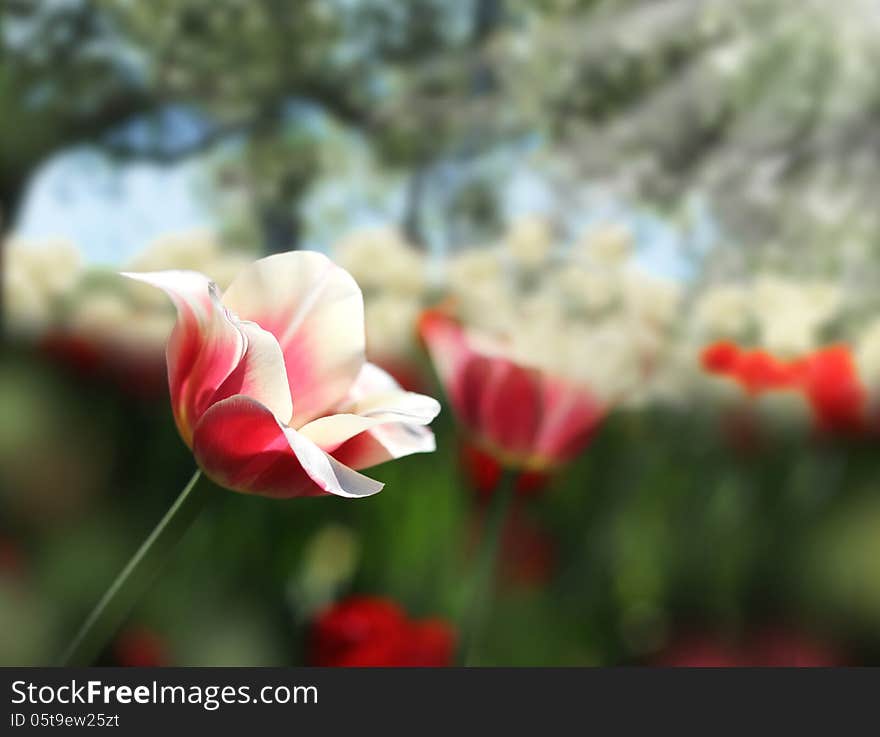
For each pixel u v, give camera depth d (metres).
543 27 7.78
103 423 1.62
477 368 1.06
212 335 0.83
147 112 7.93
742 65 6.69
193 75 8.02
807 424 1.72
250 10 7.92
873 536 1.61
